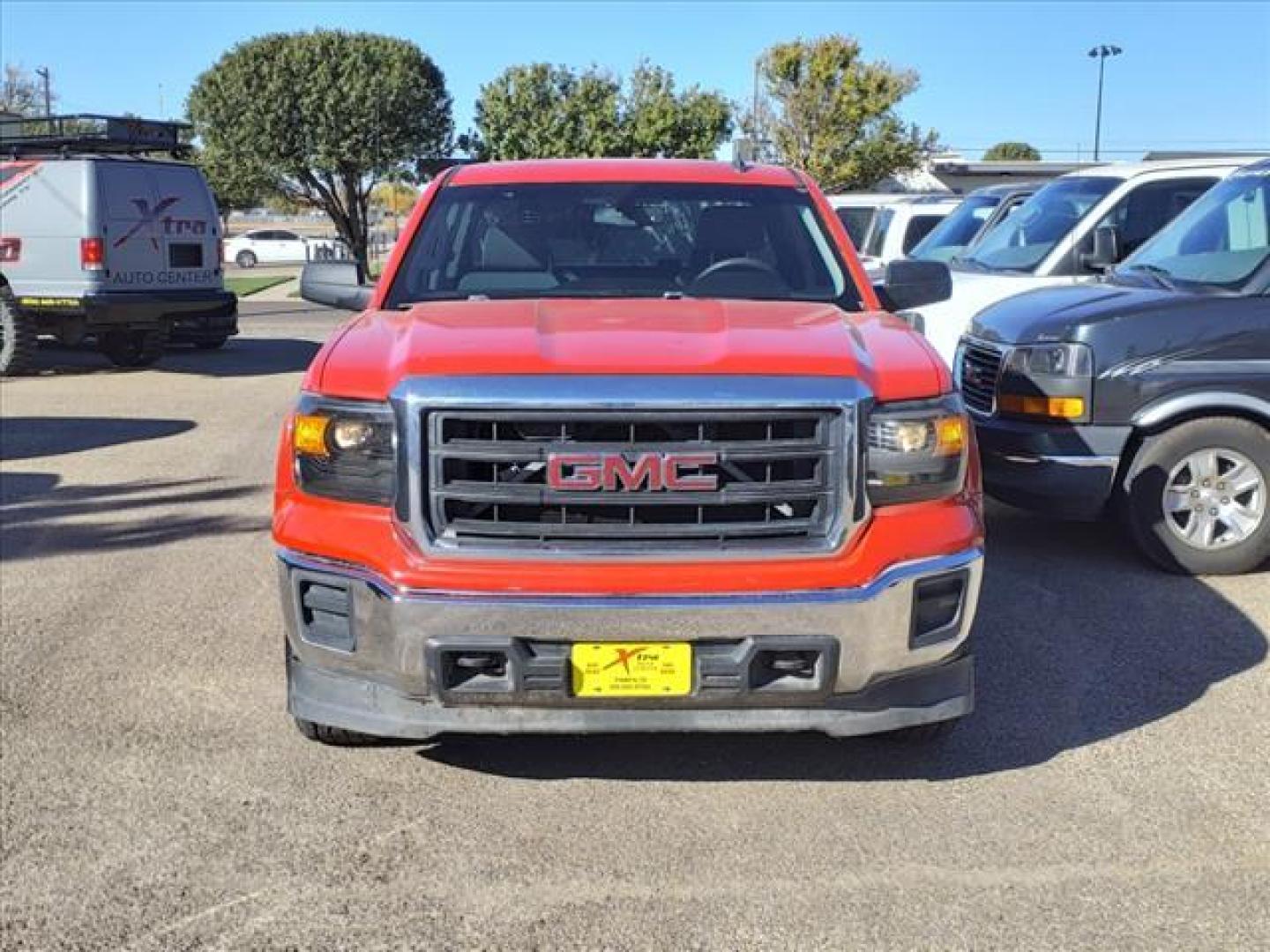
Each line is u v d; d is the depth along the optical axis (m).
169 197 14.68
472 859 3.47
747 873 3.40
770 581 3.34
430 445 3.34
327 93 37.25
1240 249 6.23
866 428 3.41
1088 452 5.90
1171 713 4.44
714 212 4.84
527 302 4.28
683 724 3.41
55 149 15.02
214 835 3.61
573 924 3.16
